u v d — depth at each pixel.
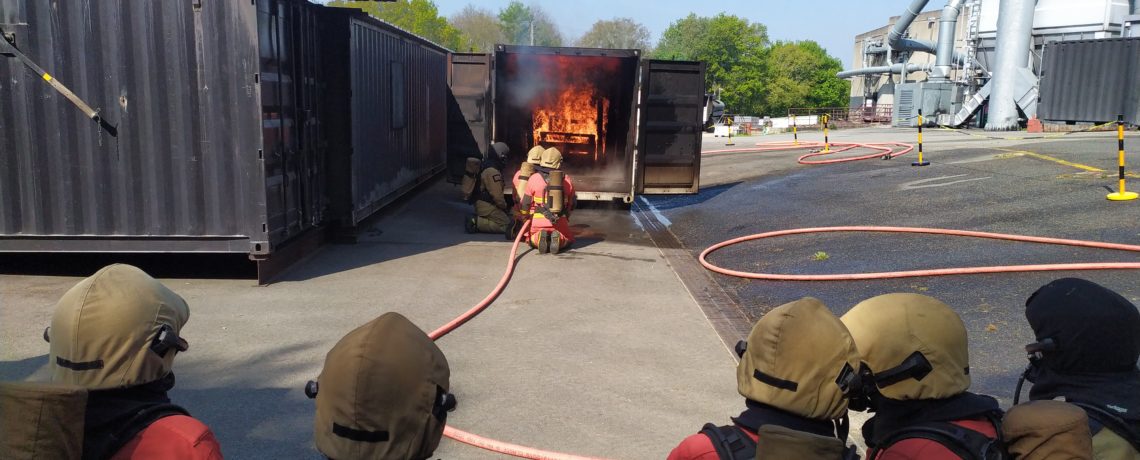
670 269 9.09
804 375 1.79
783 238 10.32
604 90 14.65
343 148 10.02
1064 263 7.89
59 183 7.77
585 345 6.15
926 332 1.95
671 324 6.79
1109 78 20.73
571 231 10.98
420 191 15.48
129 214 7.80
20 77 7.62
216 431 4.42
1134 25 25.48
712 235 11.21
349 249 9.89
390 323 1.70
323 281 8.15
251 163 7.69
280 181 8.28
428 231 11.37
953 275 7.79
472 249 10.06
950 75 38.44
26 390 1.59
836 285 7.89
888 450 1.95
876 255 8.97
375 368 1.60
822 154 20.81
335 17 9.73
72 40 7.57
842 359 1.81
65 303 1.87
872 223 10.73
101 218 7.82
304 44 9.05
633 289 8.07
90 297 1.86
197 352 5.80
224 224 7.80
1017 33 27.91
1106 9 27.72
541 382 5.31
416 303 7.34
